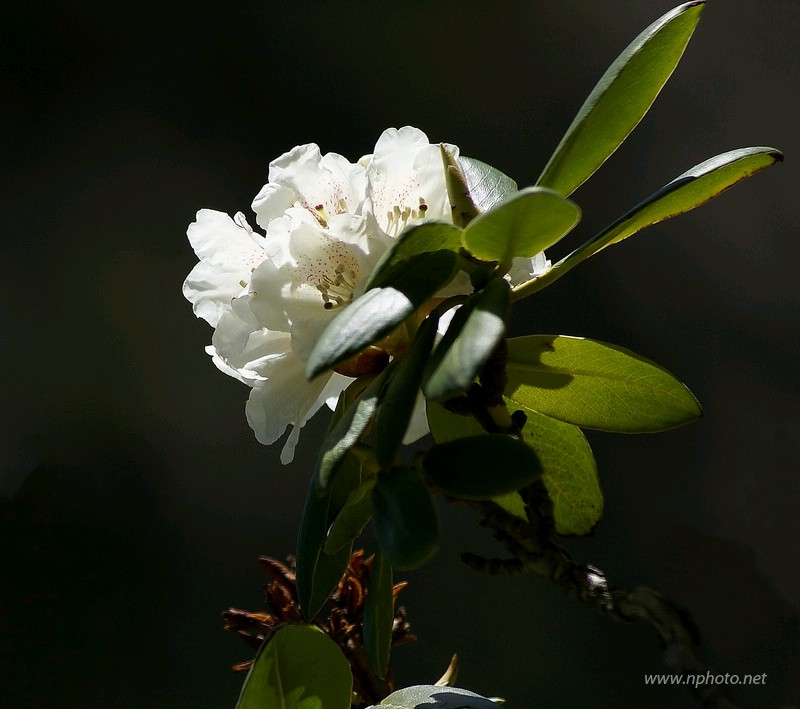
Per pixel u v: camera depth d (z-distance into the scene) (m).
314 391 1.70
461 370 1.60
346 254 1.69
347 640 1.74
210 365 4.01
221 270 1.72
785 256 3.91
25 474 3.79
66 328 4.00
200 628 3.61
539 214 1.62
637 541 3.58
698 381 3.82
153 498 3.81
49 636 3.55
